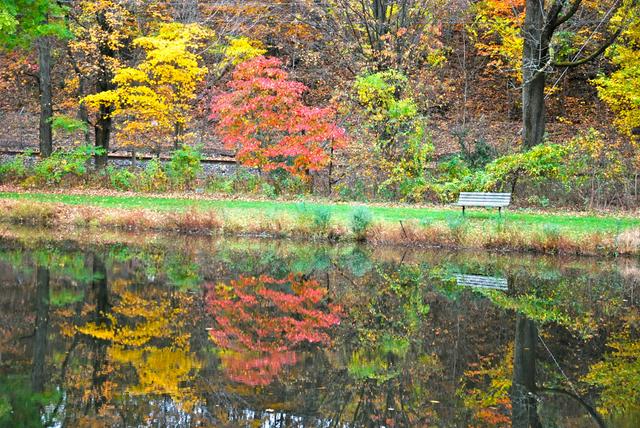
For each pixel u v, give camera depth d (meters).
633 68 25.55
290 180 26.02
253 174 28.48
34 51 35.12
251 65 25.22
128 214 21.64
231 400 7.93
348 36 30.23
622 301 13.39
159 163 27.69
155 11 32.12
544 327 11.48
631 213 22.02
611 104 28.12
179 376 8.72
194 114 37.09
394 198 24.94
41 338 10.19
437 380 8.80
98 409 7.53
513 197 23.83
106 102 27.88
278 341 10.45
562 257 17.95
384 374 8.99
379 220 20.23
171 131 34.09
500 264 17.05
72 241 19.11
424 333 11.05
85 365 9.03
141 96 26.94
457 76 40.75
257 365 9.27
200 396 8.03
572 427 7.32
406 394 8.27
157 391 8.15
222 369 9.07
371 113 26.30
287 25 37.72
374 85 24.66
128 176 27.45
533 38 24.70
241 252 18.05
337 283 14.73
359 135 26.25
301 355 9.77
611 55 28.06
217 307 12.41
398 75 25.47
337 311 12.38
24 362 9.09
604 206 22.73
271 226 20.48
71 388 8.17
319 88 37.69
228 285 14.26
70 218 21.86
